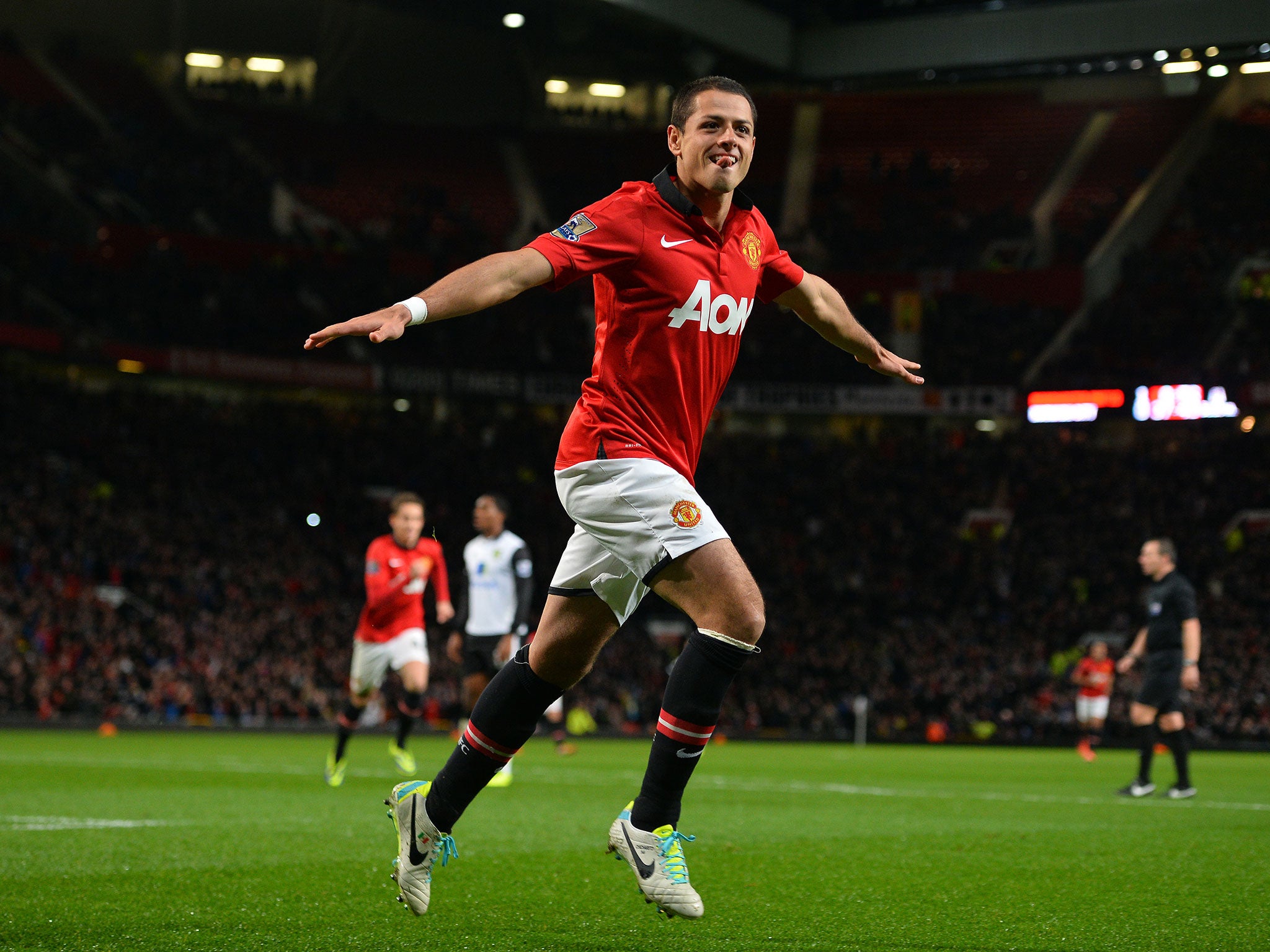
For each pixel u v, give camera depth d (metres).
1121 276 42.25
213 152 41.47
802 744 30.61
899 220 45.44
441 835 3.98
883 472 40.72
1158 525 38.38
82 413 32.44
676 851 3.74
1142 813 9.27
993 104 47.41
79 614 26.75
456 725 22.33
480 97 46.97
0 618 25.48
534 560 36.88
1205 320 40.47
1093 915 4.45
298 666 28.69
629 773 13.71
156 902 4.54
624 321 3.82
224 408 35.59
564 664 3.94
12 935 3.90
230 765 13.80
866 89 39.50
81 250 35.47
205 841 6.40
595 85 47.31
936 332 42.53
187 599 29.45
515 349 40.25
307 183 44.28
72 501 29.98
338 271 40.38
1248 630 33.66
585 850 6.28
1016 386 40.50
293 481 35.09
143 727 25.86
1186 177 43.88
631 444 3.81
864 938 4.00
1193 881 5.35
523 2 37.12
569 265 3.62
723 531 3.75
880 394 41.06
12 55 39.31
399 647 11.28
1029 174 46.12
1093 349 40.84
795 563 37.53
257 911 4.38
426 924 4.18
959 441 42.12
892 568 38.00
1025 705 31.91
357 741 23.19
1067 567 37.66
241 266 38.94
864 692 32.81
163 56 42.78
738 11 36.38
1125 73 37.12
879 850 6.46
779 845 6.67
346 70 45.28
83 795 9.40
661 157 46.97
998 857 6.22
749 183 47.41
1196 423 40.75
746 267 4.00
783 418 43.84
